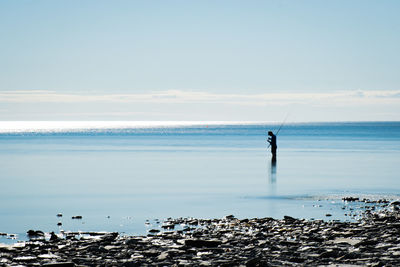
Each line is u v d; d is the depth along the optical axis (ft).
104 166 128.88
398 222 55.21
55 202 72.33
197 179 99.55
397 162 139.95
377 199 74.49
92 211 64.95
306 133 488.02
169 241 45.57
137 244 44.09
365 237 46.01
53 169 121.19
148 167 125.59
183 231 51.70
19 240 48.01
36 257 38.52
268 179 99.35
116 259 37.99
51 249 41.98
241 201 72.74
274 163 137.08
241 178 101.09
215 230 51.83
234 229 52.21
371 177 102.94
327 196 77.15
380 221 56.39
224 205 69.31
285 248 41.55
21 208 67.31
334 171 114.73
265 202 71.87
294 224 54.44
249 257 38.14
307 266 34.83
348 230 49.44
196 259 37.78
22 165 132.87
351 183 93.04
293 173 110.52
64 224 56.49
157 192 82.07
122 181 96.63
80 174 109.29
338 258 37.04
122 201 73.10
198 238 46.73
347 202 71.87
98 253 40.47
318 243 43.42
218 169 119.96
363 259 36.32
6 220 59.00
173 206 68.64
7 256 38.99
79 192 82.28
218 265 35.42
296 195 78.38
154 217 60.54
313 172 112.68
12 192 82.43
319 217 60.13
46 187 88.48
